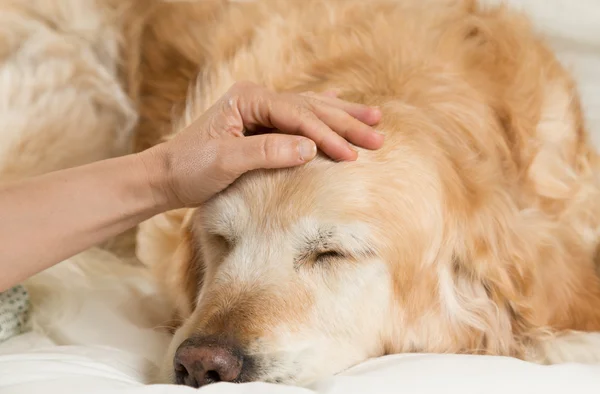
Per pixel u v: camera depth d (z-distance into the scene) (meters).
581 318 1.72
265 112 1.46
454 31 1.99
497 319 1.63
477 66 1.91
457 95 1.76
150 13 2.55
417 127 1.60
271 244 1.45
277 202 1.45
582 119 2.10
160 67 2.45
